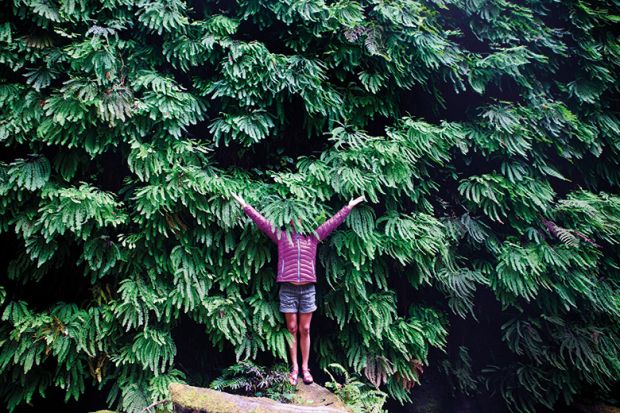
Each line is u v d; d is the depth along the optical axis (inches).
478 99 198.1
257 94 156.9
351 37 158.7
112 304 145.5
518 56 177.0
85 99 134.1
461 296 174.4
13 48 138.3
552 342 189.8
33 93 140.3
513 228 192.1
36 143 145.1
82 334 139.7
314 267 146.9
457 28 191.3
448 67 177.5
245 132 152.3
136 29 154.8
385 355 167.8
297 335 173.0
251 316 156.8
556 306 185.6
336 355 171.0
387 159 158.1
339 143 158.9
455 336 202.1
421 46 165.8
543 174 193.9
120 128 143.2
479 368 203.8
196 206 145.7
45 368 147.9
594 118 207.2
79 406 167.2
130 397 137.8
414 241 163.0
